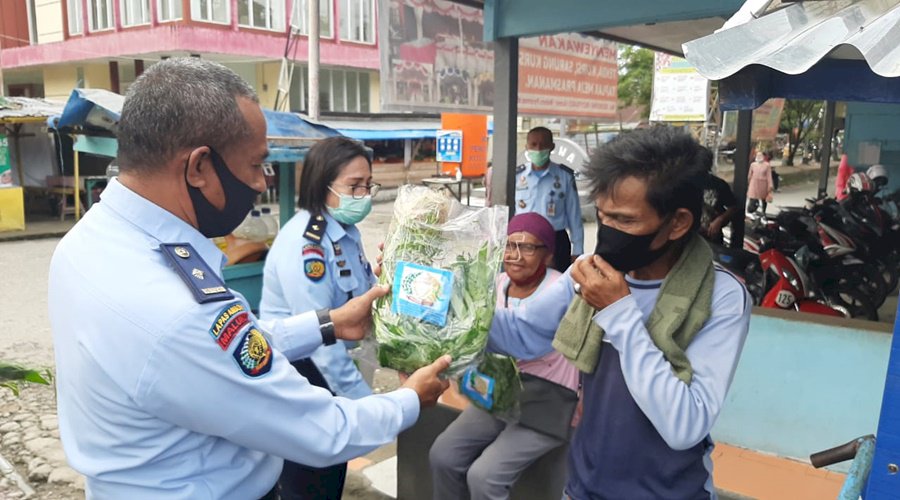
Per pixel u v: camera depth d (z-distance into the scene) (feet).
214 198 4.35
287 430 4.30
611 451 5.13
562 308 5.84
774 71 5.99
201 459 4.29
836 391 10.41
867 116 28.50
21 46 65.77
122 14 56.54
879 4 4.04
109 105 13.15
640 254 4.85
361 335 6.18
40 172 47.34
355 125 62.64
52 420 13.73
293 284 8.14
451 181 43.01
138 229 4.19
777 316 10.73
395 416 4.88
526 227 7.93
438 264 5.40
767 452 11.08
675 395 4.59
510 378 7.27
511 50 12.94
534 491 8.07
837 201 21.43
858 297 17.04
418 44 15.75
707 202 15.66
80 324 4.06
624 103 66.54
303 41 59.47
